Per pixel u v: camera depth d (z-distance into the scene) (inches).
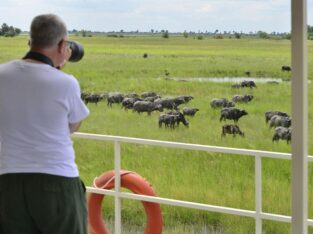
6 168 120.6
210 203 458.0
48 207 119.3
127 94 673.0
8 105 120.9
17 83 120.9
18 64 122.1
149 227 193.9
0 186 121.6
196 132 639.1
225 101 646.5
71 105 122.3
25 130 120.2
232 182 460.4
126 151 536.1
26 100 120.3
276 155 154.3
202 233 414.3
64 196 120.4
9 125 121.0
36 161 119.7
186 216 425.7
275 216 159.0
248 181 455.5
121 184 195.8
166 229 423.5
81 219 124.0
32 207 119.6
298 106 127.8
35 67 121.1
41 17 121.4
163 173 503.8
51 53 122.6
